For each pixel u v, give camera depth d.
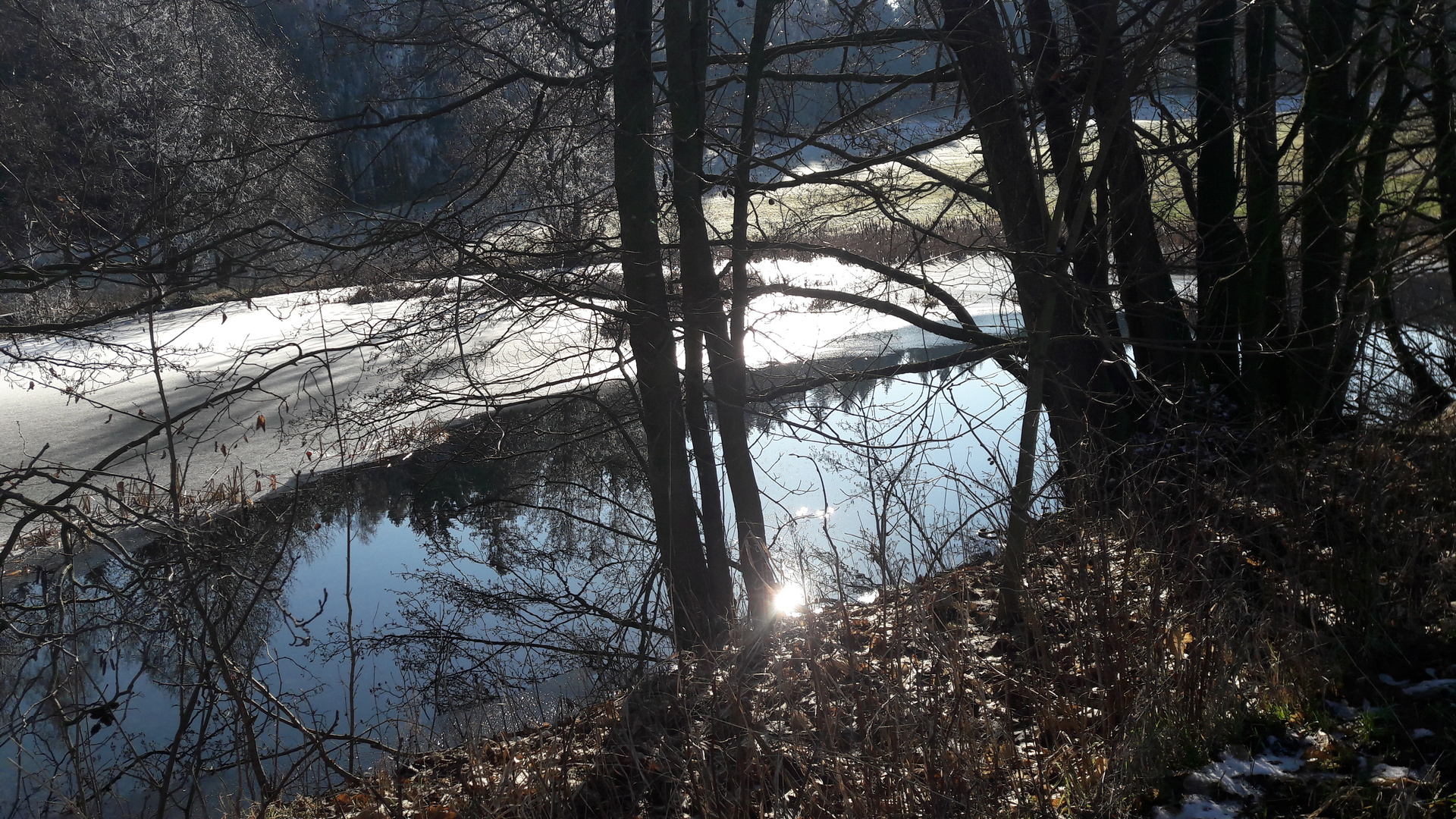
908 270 9.17
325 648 8.33
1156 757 4.13
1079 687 4.48
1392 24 8.60
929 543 4.46
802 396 9.22
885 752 3.81
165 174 5.92
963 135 7.18
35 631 5.87
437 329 6.75
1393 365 8.40
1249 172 9.05
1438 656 4.70
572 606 8.38
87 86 5.95
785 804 3.91
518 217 6.97
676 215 7.68
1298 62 9.95
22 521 5.21
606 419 8.84
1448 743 3.99
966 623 4.64
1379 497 5.45
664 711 4.80
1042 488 5.38
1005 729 4.12
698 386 7.31
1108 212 7.78
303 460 14.38
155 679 6.43
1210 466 6.33
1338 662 4.72
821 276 23.22
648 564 8.82
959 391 13.43
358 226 6.29
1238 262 8.99
